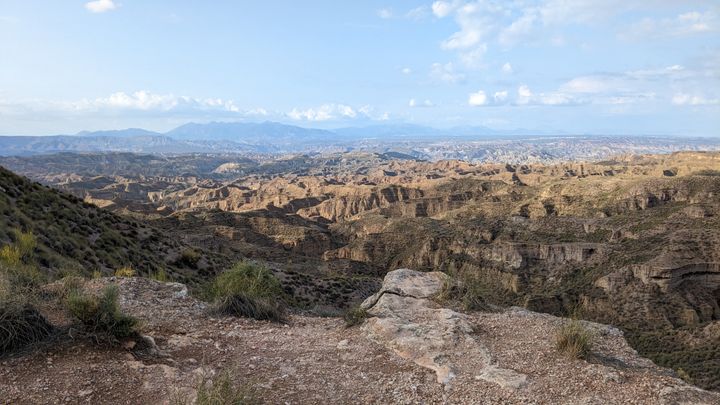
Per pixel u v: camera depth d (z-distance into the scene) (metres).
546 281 110.56
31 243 19.69
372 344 10.97
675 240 103.56
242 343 10.88
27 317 9.06
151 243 38.97
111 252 29.97
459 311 13.34
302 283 41.75
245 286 15.90
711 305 89.56
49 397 7.38
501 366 9.41
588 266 110.06
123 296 12.98
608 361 10.11
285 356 10.22
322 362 9.92
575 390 8.37
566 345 10.20
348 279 50.00
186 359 9.46
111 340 9.26
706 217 116.19
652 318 86.75
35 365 8.26
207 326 11.86
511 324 12.19
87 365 8.41
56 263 20.89
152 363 8.91
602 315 91.75
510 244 120.19
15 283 11.41
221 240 94.69
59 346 8.90
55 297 11.48
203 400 7.17
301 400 8.12
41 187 36.34
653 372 9.85
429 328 11.49
